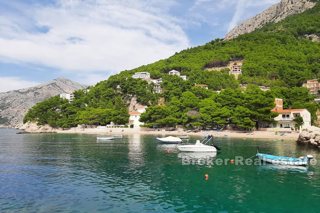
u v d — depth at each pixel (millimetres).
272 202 33562
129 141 111188
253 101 130375
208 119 142125
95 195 35969
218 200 34156
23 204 32688
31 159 64562
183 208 31469
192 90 191750
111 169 52156
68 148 87562
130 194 36438
